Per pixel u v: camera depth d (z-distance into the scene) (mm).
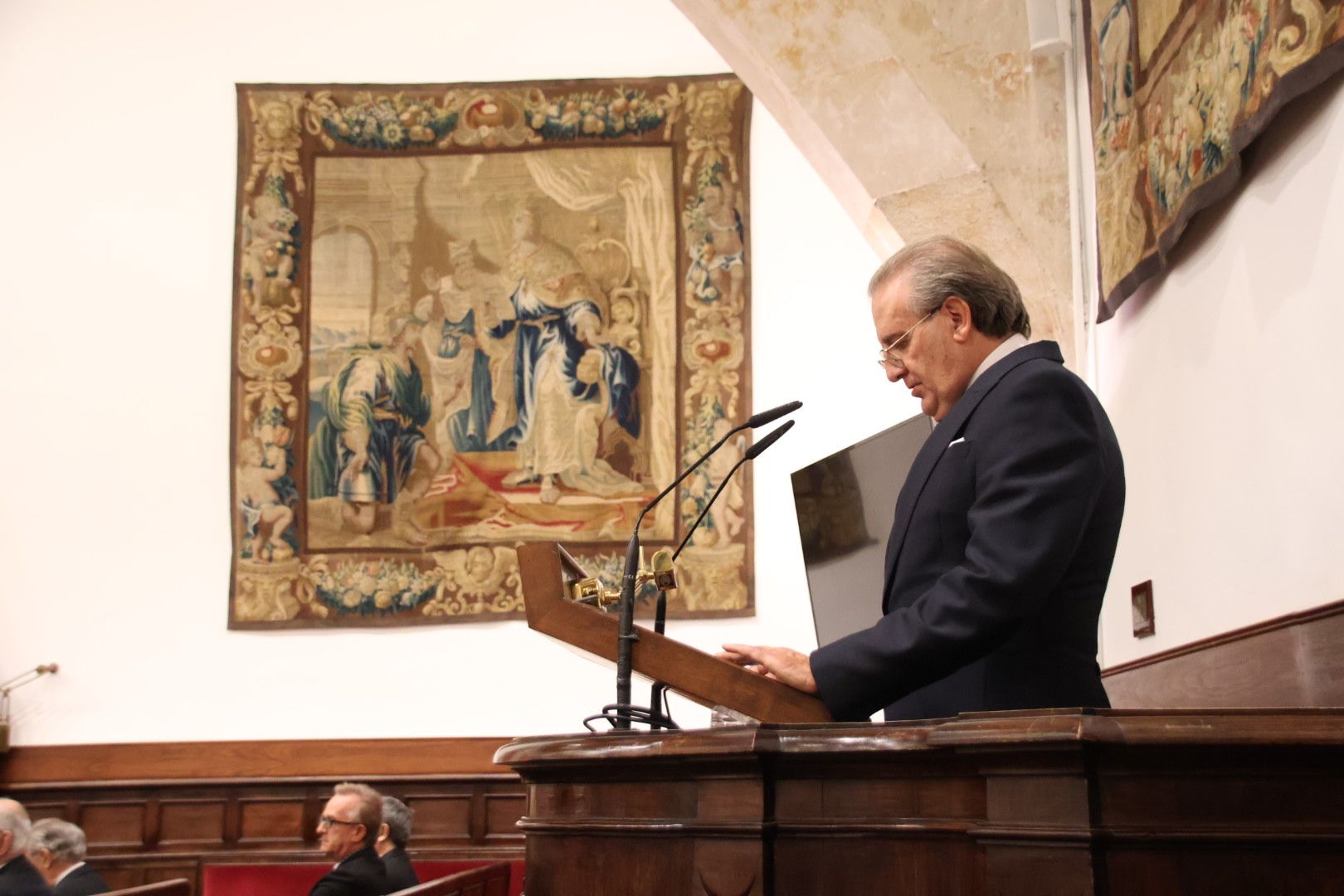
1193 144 3879
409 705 9500
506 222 10094
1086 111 5648
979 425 2385
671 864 2014
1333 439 3129
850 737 1886
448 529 9734
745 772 1940
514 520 9711
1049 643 2365
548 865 2230
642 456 9711
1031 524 2182
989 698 2352
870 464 3291
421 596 9648
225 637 9672
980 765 1764
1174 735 1638
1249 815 1669
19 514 9859
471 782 9281
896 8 6074
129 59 10445
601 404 9805
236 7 10500
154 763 9422
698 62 10203
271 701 9547
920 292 2604
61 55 10461
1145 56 4410
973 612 2133
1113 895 1639
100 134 10352
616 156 10086
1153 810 1672
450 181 10164
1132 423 4816
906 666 2154
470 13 10422
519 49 10352
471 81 10266
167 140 10336
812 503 3486
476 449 9836
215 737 9500
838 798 1917
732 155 9984
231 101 10367
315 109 10219
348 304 10062
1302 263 3301
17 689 9570
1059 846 1664
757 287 9844
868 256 9805
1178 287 4266
